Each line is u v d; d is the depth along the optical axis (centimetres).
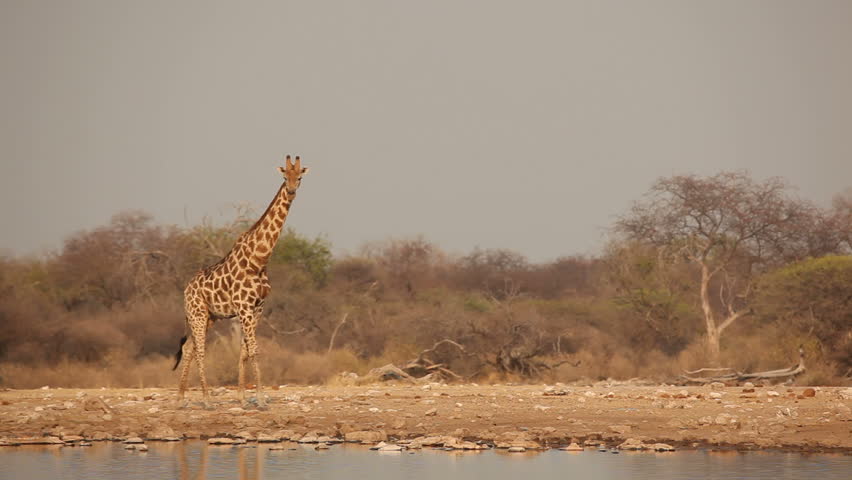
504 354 3525
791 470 1291
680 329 4116
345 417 1873
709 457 1415
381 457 1433
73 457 1435
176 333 3944
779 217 4253
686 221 4266
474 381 3456
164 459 1410
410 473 1282
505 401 2202
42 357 3662
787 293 3650
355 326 4116
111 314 4156
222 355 3266
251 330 1917
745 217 4119
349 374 3303
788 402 2158
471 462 1379
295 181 1888
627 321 4166
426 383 3198
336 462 1380
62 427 1730
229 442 1589
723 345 3903
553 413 1933
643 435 1641
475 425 1775
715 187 4194
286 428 1728
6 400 2241
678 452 1467
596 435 1630
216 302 1938
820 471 1281
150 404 2062
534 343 3659
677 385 3188
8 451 1498
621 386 3058
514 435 1612
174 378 3100
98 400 1977
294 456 1440
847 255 4056
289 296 4219
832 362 3344
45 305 4022
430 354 3600
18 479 1244
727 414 1883
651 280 4275
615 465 1342
